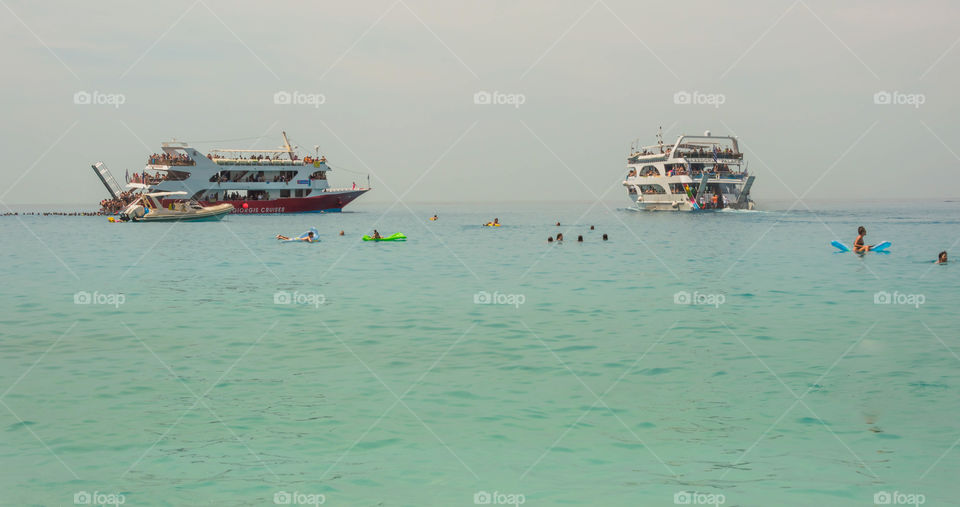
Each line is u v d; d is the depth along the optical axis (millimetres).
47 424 10898
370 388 12922
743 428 10586
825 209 168000
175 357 15539
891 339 16938
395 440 10211
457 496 8305
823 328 18484
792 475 8859
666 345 16531
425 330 18719
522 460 9453
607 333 18109
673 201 106375
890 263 36531
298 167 114625
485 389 12820
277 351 16141
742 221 91750
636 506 8016
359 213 184500
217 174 108312
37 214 178250
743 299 24141
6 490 8492
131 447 9945
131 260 42125
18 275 33469
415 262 39938
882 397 12047
